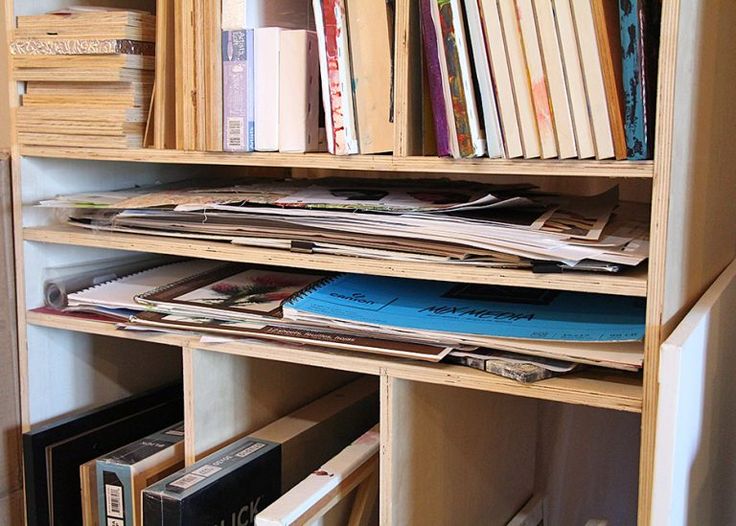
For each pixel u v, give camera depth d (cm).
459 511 121
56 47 119
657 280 86
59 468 129
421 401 108
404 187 128
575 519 149
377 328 102
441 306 108
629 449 143
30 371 131
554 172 90
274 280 128
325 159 103
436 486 114
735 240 131
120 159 118
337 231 106
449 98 93
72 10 124
